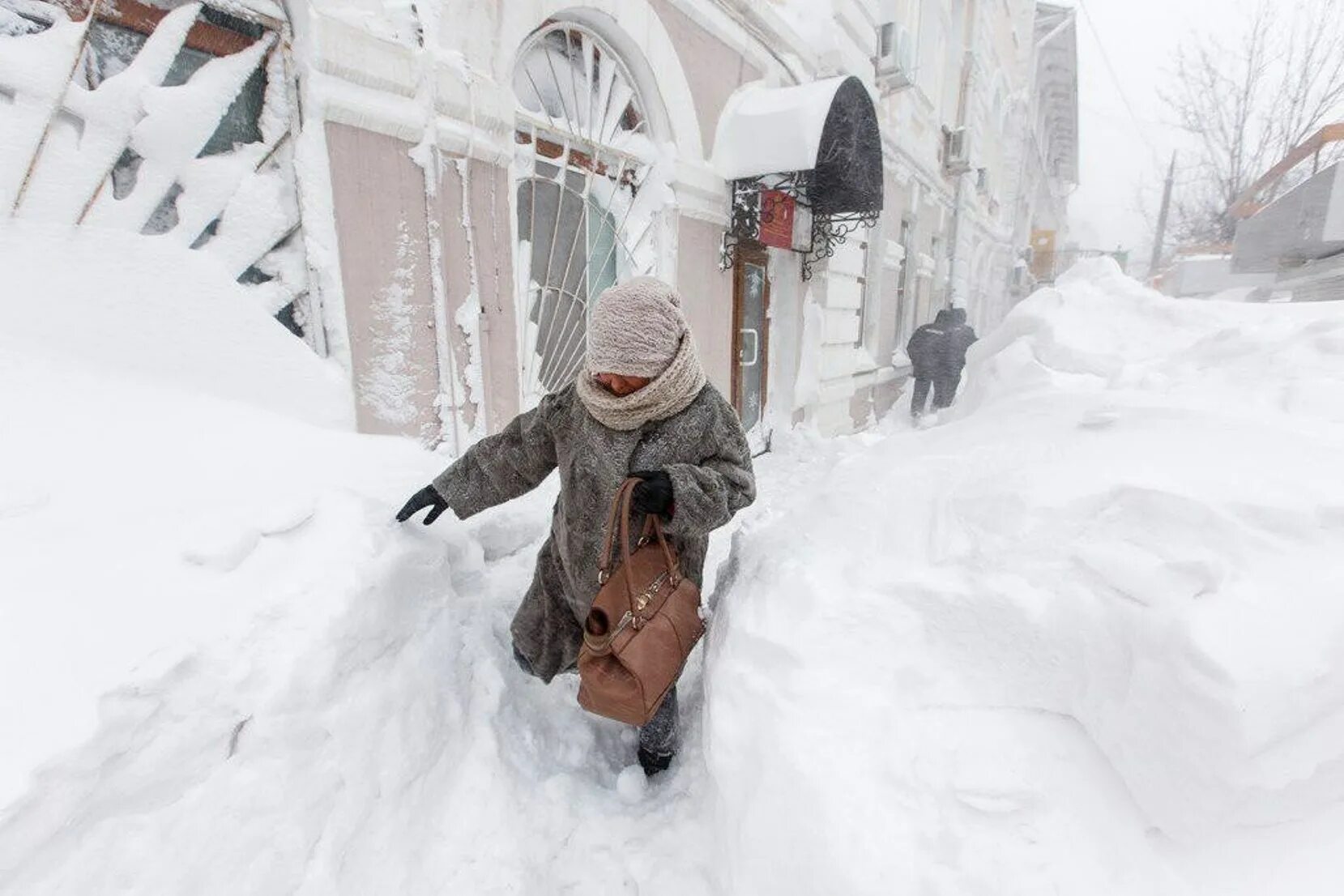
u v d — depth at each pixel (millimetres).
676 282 4121
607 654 1255
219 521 1213
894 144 7543
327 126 1991
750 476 1364
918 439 1874
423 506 1535
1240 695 782
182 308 1639
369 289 2162
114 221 1587
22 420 1230
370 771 1189
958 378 8164
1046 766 941
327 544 1303
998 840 874
